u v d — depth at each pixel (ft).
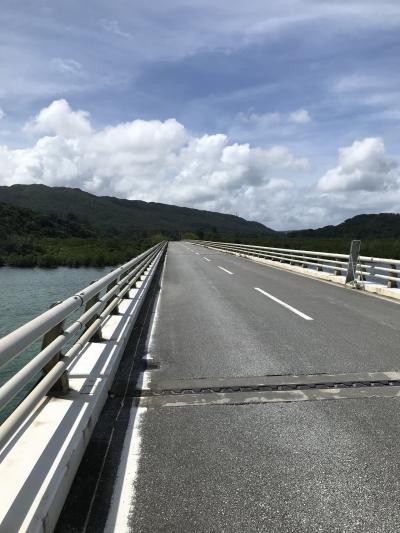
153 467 9.64
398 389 14.23
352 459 9.87
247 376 15.69
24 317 59.88
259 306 31.22
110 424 11.82
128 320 22.39
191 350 19.38
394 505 8.23
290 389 14.35
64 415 10.50
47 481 7.75
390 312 28.53
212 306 31.45
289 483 8.96
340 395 13.75
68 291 91.30
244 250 105.60
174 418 12.20
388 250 111.14
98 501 8.41
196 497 8.53
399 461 9.78
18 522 6.60
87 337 13.78
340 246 129.90
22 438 9.28
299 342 20.57
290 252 65.98
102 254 175.01
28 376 7.79
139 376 15.78
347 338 21.30
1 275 129.70
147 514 8.03
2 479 7.73
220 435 11.14
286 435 11.09
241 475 9.29
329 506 8.21
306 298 35.12
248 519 7.86
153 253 71.97
